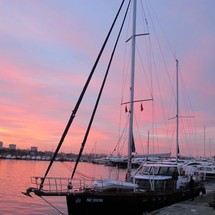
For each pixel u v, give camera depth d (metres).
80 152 15.74
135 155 19.27
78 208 14.50
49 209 24.09
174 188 19.39
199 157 81.31
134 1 20.06
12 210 23.64
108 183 15.62
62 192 14.43
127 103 20.20
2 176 56.00
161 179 18.31
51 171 75.50
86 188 15.41
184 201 19.86
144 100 20.95
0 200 27.67
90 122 16.28
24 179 50.69
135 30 19.91
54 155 14.44
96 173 69.12
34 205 25.55
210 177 47.56
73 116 14.72
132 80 19.20
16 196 30.30
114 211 15.16
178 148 44.84
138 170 20.08
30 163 131.38
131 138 18.72
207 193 25.58
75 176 40.94
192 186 20.52
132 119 18.91
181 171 20.94
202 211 16.14
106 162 108.31
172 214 15.32
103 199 14.80
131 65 19.38
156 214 15.29
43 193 14.08
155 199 16.92
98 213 14.78
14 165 107.38
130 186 16.17
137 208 15.91
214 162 66.50
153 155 20.66
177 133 44.91
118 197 15.15
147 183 17.92
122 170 75.06
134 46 19.61
